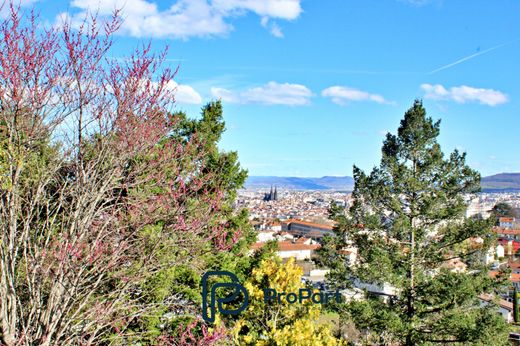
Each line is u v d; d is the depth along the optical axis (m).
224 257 13.17
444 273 16.95
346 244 19.09
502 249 47.22
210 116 16.17
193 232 7.50
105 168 6.51
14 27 5.30
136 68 6.26
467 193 17.45
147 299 8.96
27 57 5.41
